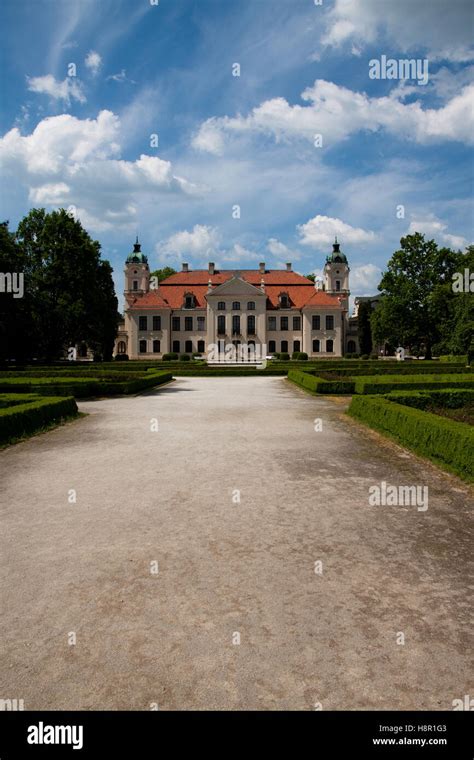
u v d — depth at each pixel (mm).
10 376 30750
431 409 14688
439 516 6402
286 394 23375
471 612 4082
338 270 87812
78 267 47188
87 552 5258
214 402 19828
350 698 3111
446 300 52250
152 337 72250
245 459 9523
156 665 3410
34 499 7086
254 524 6059
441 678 3279
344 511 6555
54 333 46594
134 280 87062
